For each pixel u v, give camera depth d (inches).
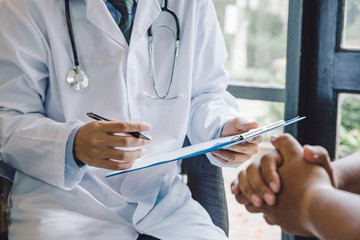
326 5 63.7
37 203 45.8
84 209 46.1
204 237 45.9
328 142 67.1
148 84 50.8
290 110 67.3
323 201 21.6
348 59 63.7
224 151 47.2
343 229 19.8
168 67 51.7
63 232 42.0
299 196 23.4
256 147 46.7
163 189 51.2
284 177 24.6
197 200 54.4
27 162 45.7
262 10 122.7
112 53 48.4
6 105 47.8
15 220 45.4
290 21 65.0
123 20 49.0
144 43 50.0
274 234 102.5
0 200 56.2
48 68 48.5
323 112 66.5
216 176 54.0
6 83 47.9
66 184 45.2
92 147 41.5
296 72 65.8
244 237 101.8
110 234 43.6
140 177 49.7
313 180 23.6
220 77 57.1
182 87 51.7
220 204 53.7
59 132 43.9
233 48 126.3
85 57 48.5
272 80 83.0
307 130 67.9
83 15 48.4
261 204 25.6
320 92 66.1
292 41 65.3
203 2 54.6
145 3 49.3
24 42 47.3
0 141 47.2
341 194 21.7
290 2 64.5
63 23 48.1
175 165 52.3
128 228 45.6
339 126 67.0
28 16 46.9
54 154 43.6
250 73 126.1
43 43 47.7
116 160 42.9
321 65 65.5
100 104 48.8
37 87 48.6
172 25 51.7
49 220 43.2
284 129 68.6
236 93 73.5
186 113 51.6
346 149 67.4
